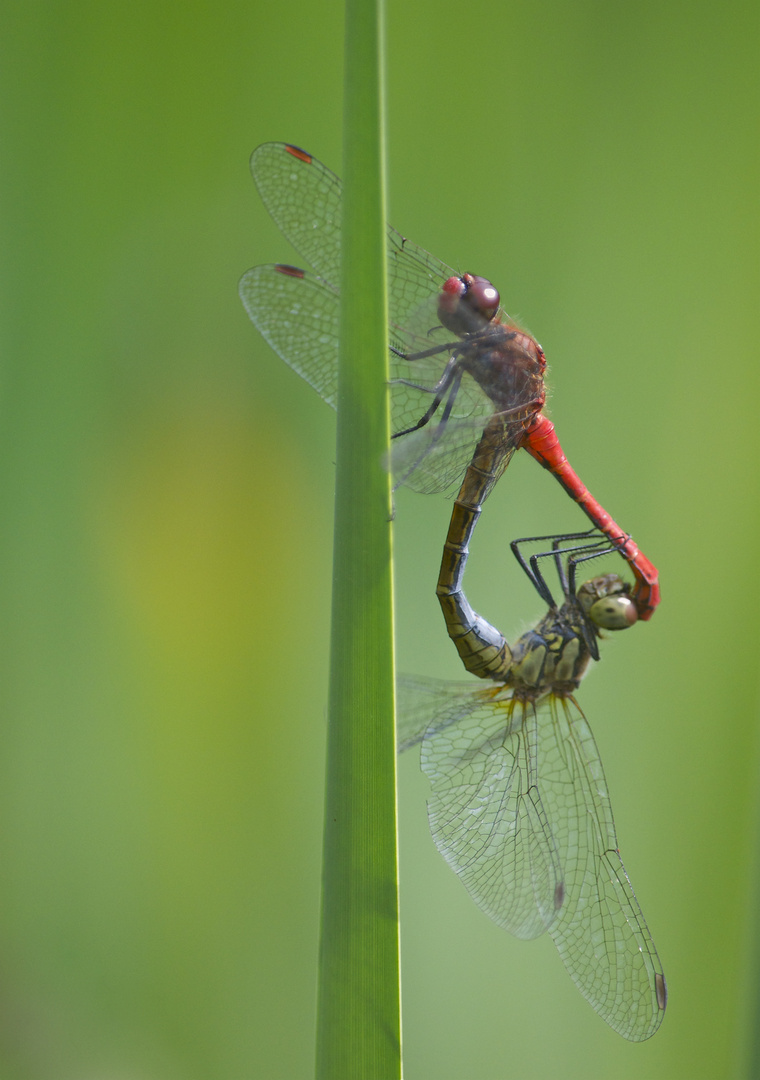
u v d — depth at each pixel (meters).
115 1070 1.00
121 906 1.00
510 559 1.00
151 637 1.00
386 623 0.96
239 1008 1.00
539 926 0.99
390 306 0.98
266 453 1.00
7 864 1.00
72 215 1.00
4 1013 1.00
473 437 0.98
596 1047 1.00
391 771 0.96
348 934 0.96
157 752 1.00
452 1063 1.00
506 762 0.99
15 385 1.00
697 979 1.00
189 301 1.00
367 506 0.96
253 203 1.00
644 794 1.00
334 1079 0.96
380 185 0.96
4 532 1.00
